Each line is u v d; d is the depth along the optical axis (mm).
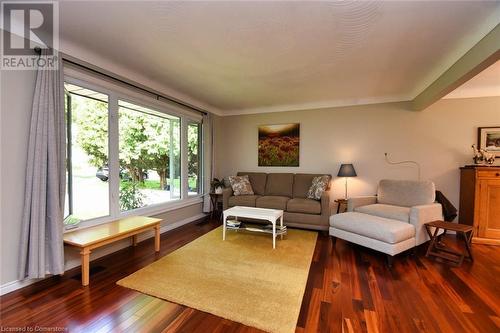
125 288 2047
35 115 2035
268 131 4957
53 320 1634
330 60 2676
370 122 4234
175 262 2576
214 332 1534
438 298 1931
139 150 3430
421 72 3004
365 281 2207
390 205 3436
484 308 1801
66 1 1734
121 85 2986
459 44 2293
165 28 2074
